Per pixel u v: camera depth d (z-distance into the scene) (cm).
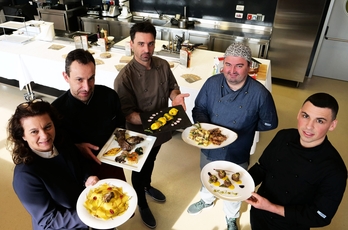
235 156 180
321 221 118
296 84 452
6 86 406
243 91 159
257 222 149
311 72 475
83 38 330
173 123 170
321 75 483
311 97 113
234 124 169
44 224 118
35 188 112
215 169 157
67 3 507
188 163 279
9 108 356
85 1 541
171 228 213
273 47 430
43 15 512
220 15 471
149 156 201
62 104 141
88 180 139
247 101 161
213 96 169
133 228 212
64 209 125
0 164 269
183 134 171
